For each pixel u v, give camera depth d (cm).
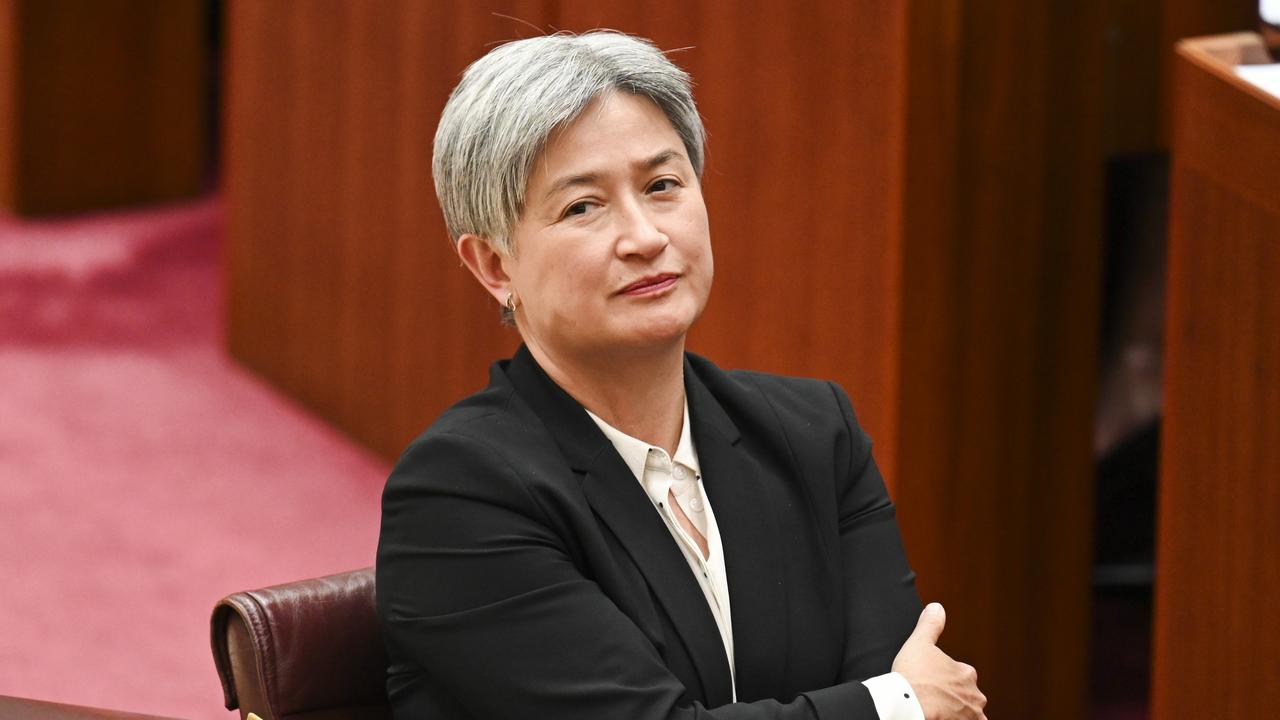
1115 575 1841
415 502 665
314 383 2217
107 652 1545
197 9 3036
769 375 793
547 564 650
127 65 2972
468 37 1875
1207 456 1019
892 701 675
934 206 1388
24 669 1497
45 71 2900
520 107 665
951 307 1409
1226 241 995
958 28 1379
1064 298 1470
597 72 670
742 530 714
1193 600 1034
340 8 2092
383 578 673
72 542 1808
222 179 3197
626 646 642
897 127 1364
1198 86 1004
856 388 1422
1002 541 1460
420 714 678
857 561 753
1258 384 983
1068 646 1509
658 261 670
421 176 1981
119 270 2669
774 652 704
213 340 2494
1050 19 1425
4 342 2466
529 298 686
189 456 2080
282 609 698
